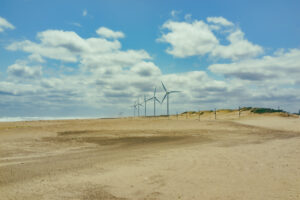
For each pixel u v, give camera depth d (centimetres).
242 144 2012
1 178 1028
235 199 693
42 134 3403
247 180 865
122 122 5562
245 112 11988
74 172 1120
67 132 3731
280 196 693
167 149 1870
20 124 6412
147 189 825
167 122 5372
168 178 941
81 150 2030
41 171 1157
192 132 3697
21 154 1825
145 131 3900
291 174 909
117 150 1955
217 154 1439
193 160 1277
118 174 1041
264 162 1143
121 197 761
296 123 4747
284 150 1496
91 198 759
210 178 913
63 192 822
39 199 759
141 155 1584
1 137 2988
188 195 749
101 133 3609
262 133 3400
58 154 1809
